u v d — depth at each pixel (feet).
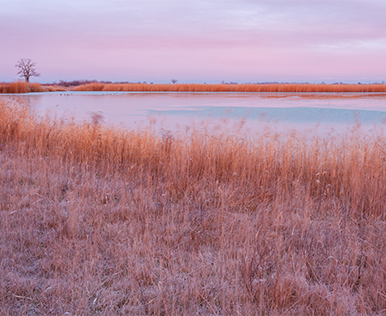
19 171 19.54
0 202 15.06
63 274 10.27
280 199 17.35
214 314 8.72
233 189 18.79
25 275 10.27
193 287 9.75
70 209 14.80
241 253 11.50
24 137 28.02
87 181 18.49
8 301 8.95
